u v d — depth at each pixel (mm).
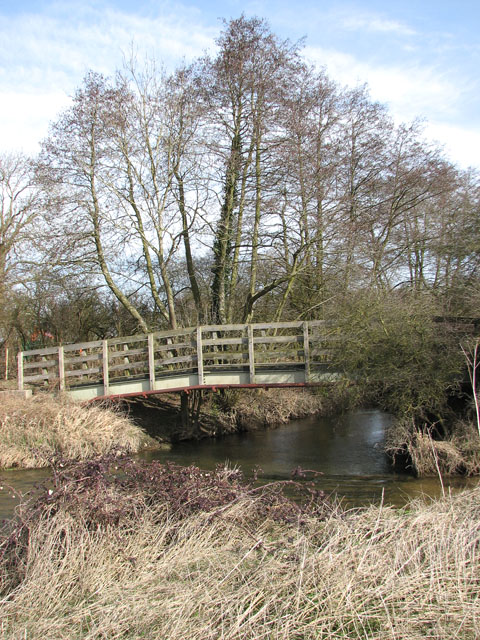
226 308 17047
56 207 15555
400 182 18344
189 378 13031
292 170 15141
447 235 16656
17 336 21141
